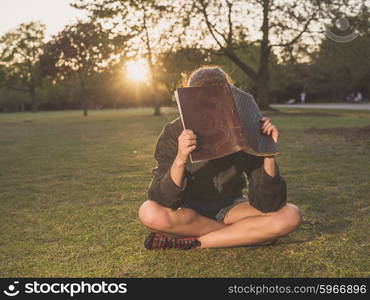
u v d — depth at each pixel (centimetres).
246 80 2919
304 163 621
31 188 505
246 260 257
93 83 3262
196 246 269
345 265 248
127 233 313
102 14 1800
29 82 5306
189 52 2052
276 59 2622
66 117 3250
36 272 249
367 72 4072
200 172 258
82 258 267
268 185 243
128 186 497
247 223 259
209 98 217
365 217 341
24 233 322
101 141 1120
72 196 453
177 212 256
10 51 4922
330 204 386
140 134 1311
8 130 1767
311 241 287
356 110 2491
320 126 1344
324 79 5166
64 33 2103
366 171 541
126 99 6612
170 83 2056
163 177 239
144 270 246
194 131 214
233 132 212
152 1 1830
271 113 2266
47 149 959
